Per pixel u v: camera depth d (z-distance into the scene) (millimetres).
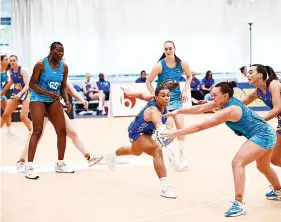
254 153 3967
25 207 4242
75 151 7242
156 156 4637
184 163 5809
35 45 14844
